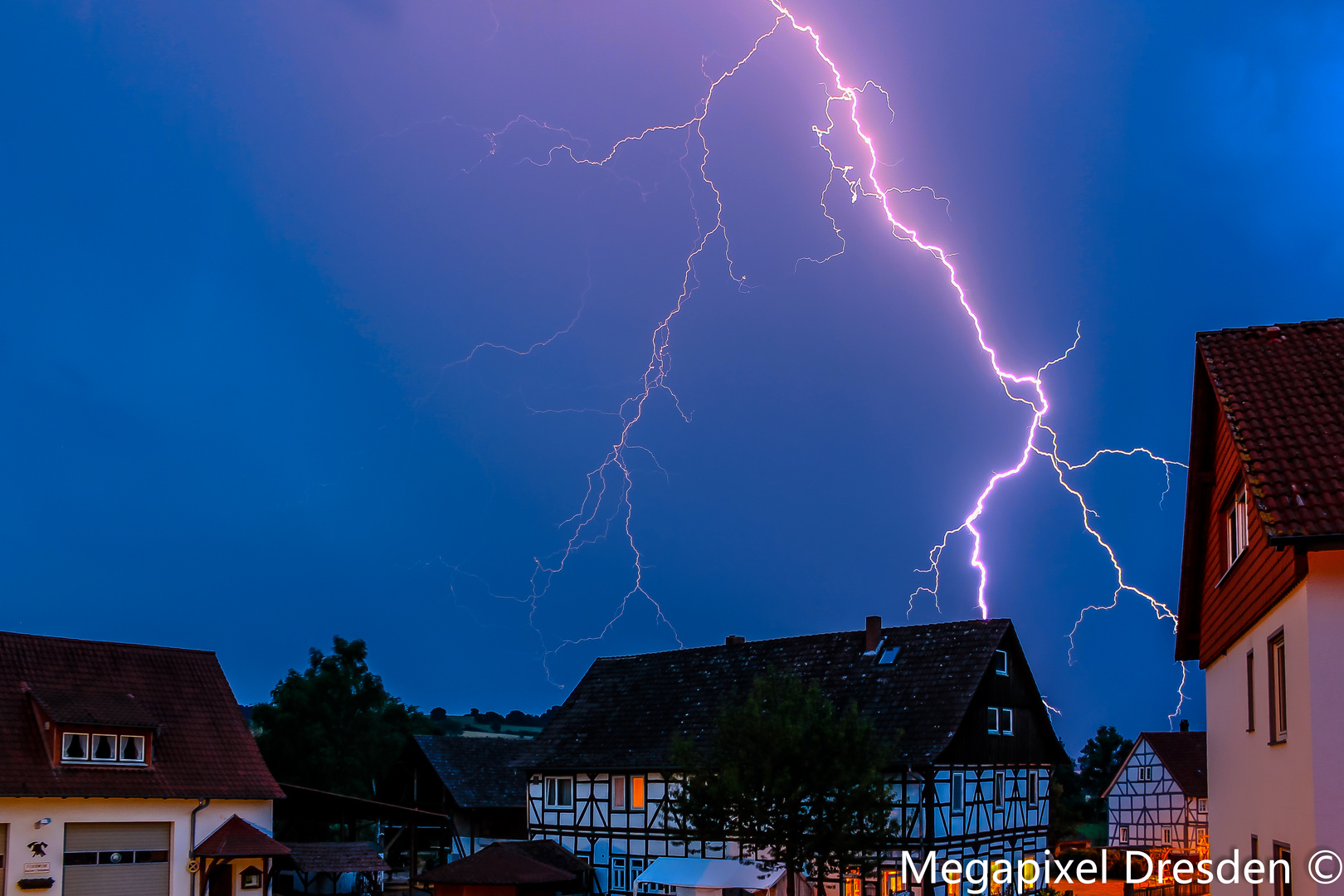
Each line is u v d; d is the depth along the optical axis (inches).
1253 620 552.7
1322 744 439.8
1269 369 540.7
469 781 1547.7
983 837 1186.6
